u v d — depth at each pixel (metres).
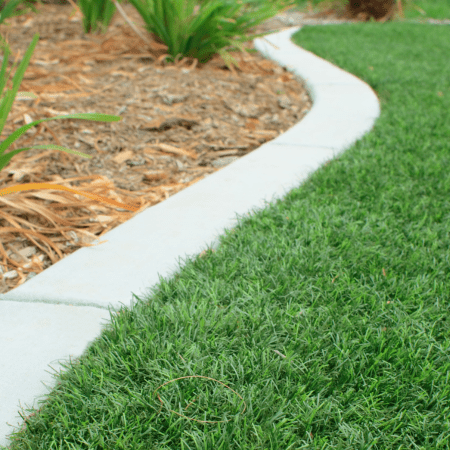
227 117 4.11
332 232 2.39
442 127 3.84
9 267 2.22
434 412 1.45
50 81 4.48
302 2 12.55
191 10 5.05
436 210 2.59
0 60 5.07
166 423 1.39
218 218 2.53
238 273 2.07
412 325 1.76
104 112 3.92
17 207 2.39
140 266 2.13
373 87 5.23
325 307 1.84
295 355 1.60
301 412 1.42
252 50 5.68
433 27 9.46
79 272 2.09
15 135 2.04
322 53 6.68
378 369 1.60
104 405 1.42
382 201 2.67
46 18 7.22
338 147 3.50
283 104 4.59
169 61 5.26
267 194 2.80
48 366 1.56
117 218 2.62
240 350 1.62
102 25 6.31
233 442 1.33
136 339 1.67
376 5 10.79
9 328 1.75
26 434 1.36
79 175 3.06
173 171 3.24
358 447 1.35
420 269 2.11
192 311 1.78
